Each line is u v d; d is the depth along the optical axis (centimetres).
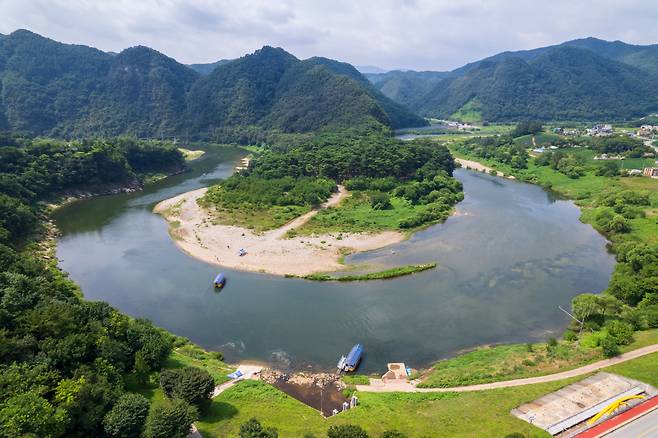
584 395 6094
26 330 6103
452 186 19850
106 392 5466
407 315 9600
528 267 12094
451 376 7169
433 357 8106
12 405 4609
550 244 13875
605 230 15012
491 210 17800
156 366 6819
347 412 6169
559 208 18325
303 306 10050
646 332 8000
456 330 8981
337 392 7075
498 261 12506
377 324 9256
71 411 5022
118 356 6438
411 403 6431
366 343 8569
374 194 18075
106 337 6588
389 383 7219
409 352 8269
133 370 6538
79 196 19925
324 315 9644
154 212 17812
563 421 5488
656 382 6284
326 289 10894
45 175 18812
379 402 6481
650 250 10750
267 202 17725
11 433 4303
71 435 5012
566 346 7825
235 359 8112
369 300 10281
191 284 11231
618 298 9488
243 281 11381
